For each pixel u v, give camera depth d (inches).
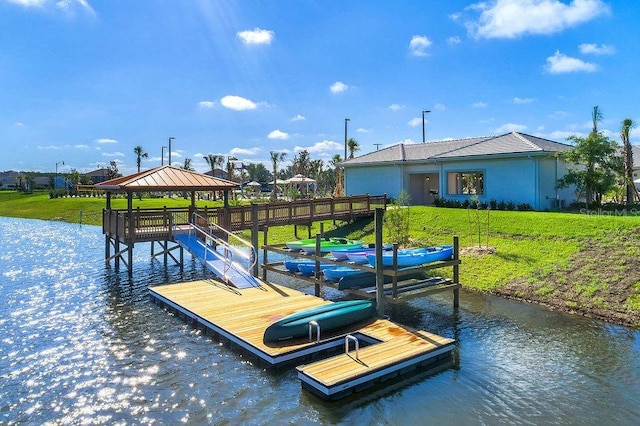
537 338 417.1
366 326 427.2
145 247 1026.7
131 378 349.4
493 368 359.3
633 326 431.8
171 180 757.3
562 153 941.8
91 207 1818.4
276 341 384.8
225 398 316.8
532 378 340.8
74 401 315.3
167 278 703.1
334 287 516.7
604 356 373.7
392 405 305.4
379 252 457.7
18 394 325.7
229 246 692.7
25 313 514.3
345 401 310.5
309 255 568.1
